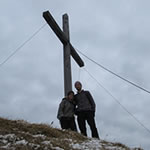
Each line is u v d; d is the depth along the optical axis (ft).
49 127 24.70
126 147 25.62
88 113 28.84
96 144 23.18
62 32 35.65
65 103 29.63
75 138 24.21
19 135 19.19
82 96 29.63
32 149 17.04
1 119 22.86
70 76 35.04
